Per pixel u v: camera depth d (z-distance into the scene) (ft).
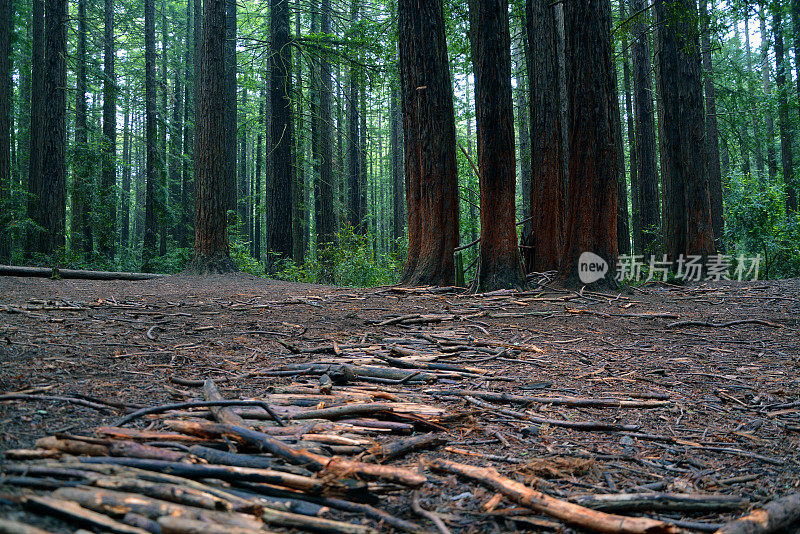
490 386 12.76
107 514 5.29
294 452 7.11
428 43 34.32
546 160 40.01
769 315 25.36
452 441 8.95
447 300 28.76
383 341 17.66
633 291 33.37
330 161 68.74
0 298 24.26
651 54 64.49
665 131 44.68
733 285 38.45
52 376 11.51
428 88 34.35
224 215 41.81
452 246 34.55
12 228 47.57
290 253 55.01
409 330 20.33
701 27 40.42
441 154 34.40
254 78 83.92
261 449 7.32
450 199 34.50
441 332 19.63
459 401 11.37
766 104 65.72
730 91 65.21
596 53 31.24
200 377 12.36
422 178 34.71
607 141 31.48
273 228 54.54
